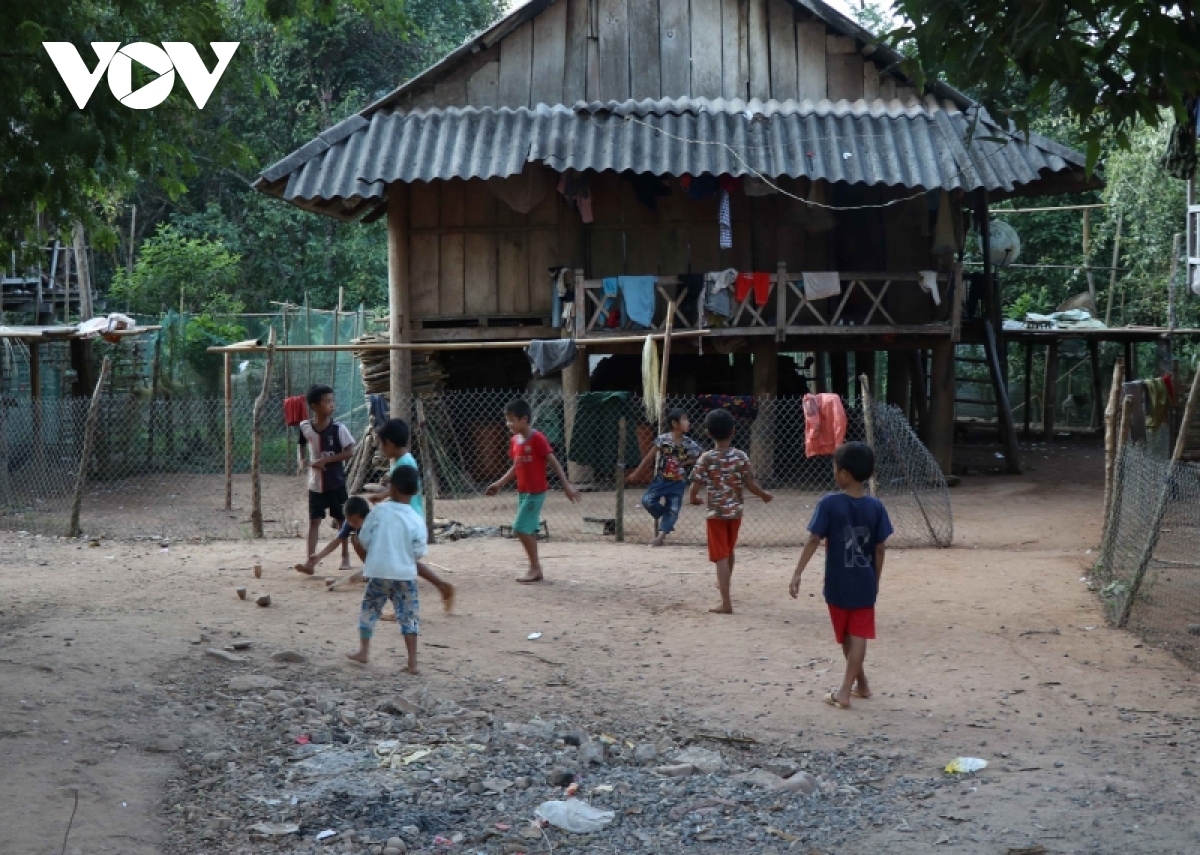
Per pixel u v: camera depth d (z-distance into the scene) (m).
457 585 10.33
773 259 18.48
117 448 21.00
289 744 6.27
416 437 18.00
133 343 23.50
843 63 18.14
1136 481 10.23
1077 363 29.53
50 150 8.01
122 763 5.76
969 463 21.02
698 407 18.27
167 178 9.61
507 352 20.08
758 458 17.92
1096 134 6.39
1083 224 29.14
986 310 19.92
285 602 9.36
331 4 9.88
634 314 17.34
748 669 7.81
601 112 17.66
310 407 10.45
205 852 5.00
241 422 22.80
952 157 16.91
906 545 12.81
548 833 5.29
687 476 12.80
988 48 6.38
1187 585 9.99
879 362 30.81
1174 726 6.62
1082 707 6.96
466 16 31.77
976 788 5.72
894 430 13.52
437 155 17.12
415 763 6.07
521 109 17.80
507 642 8.40
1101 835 5.09
